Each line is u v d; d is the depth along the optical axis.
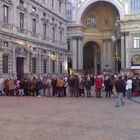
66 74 63.53
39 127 14.62
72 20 86.31
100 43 93.50
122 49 81.81
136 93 34.00
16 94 34.81
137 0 80.12
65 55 65.62
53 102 26.66
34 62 48.91
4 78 37.53
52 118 17.41
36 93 34.34
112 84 33.19
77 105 24.30
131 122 16.14
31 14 47.56
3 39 39.22
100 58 93.88
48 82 34.78
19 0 43.81
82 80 34.16
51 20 56.78
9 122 15.99
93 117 17.86
